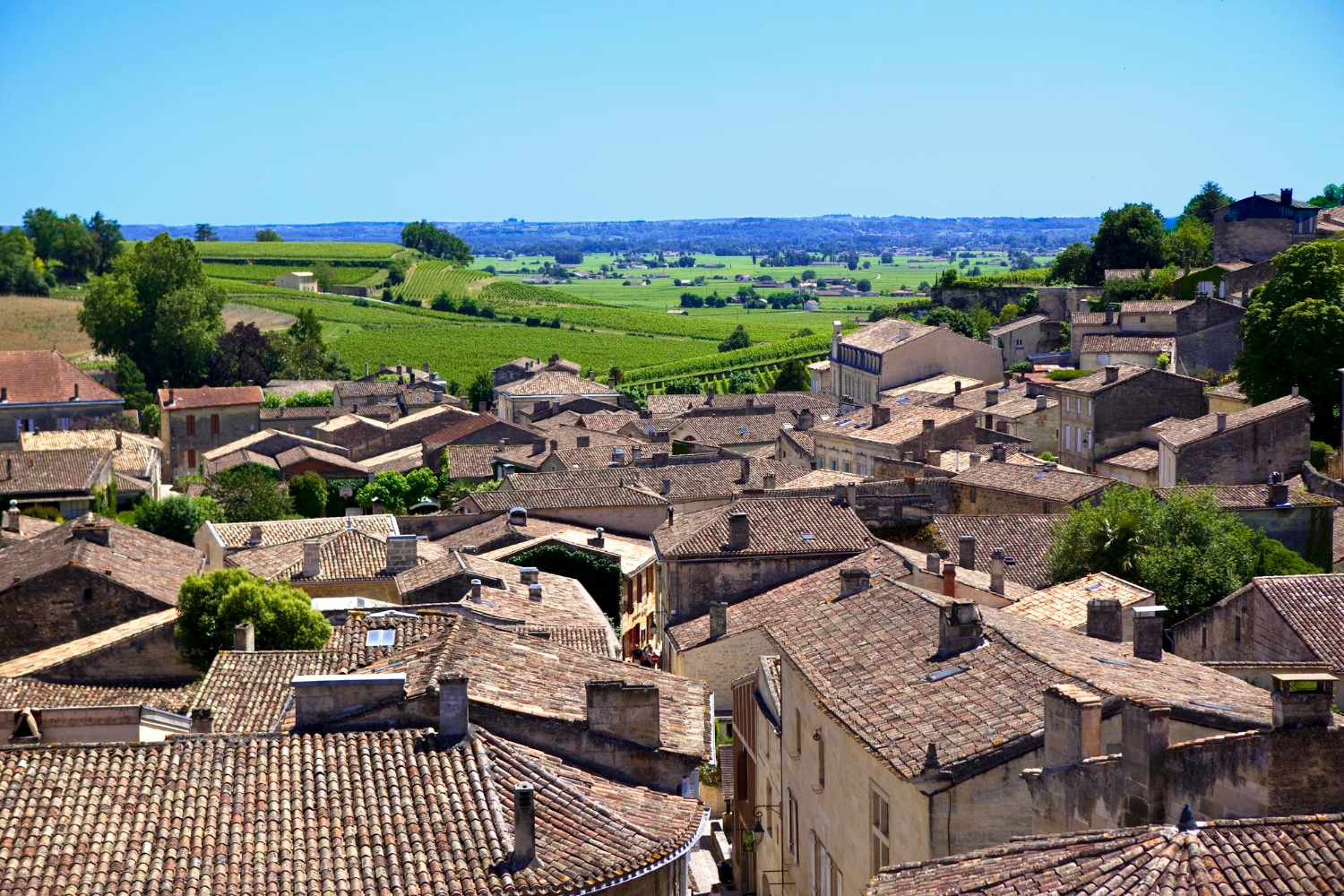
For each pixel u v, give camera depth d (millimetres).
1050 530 79438
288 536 92375
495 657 36406
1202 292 155125
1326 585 55531
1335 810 26359
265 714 41594
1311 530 81000
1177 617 66250
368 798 29766
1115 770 27719
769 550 71750
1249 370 110625
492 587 66938
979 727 33812
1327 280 110000
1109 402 116750
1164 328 155625
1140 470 110000
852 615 45125
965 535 76625
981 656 38125
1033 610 53625
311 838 28641
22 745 32031
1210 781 26688
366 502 137000
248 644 51844
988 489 93250
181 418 178125
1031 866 24750
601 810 30297
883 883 27031
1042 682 34750
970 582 65000
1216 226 171875
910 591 44844
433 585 66938
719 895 53406
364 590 71875
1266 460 97750
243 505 131250
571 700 34531
